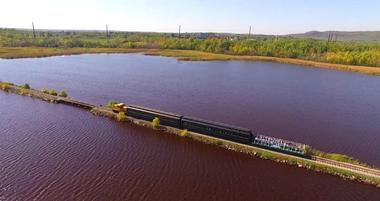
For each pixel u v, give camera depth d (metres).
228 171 58.31
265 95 117.75
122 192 50.66
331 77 166.75
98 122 81.88
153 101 104.88
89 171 56.56
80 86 125.31
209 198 50.09
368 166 59.69
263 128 81.12
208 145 69.12
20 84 125.44
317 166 58.84
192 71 174.00
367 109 101.44
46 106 95.44
